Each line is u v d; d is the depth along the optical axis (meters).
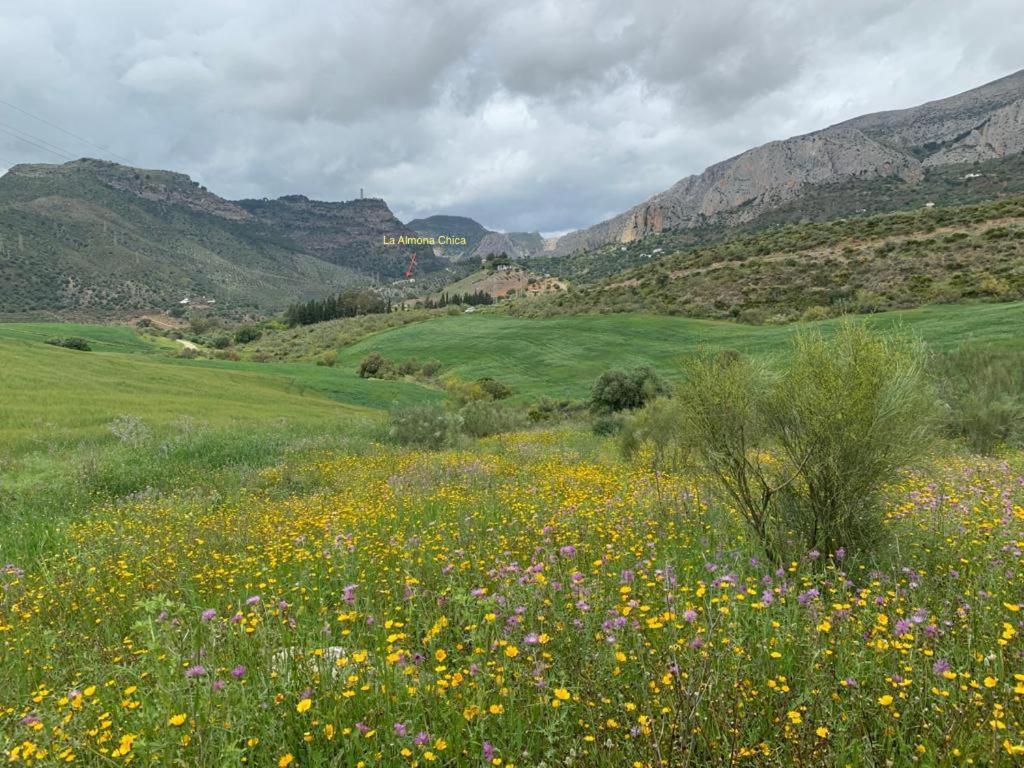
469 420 31.30
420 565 5.28
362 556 5.82
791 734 2.44
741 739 2.50
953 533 5.05
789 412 5.41
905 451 4.89
